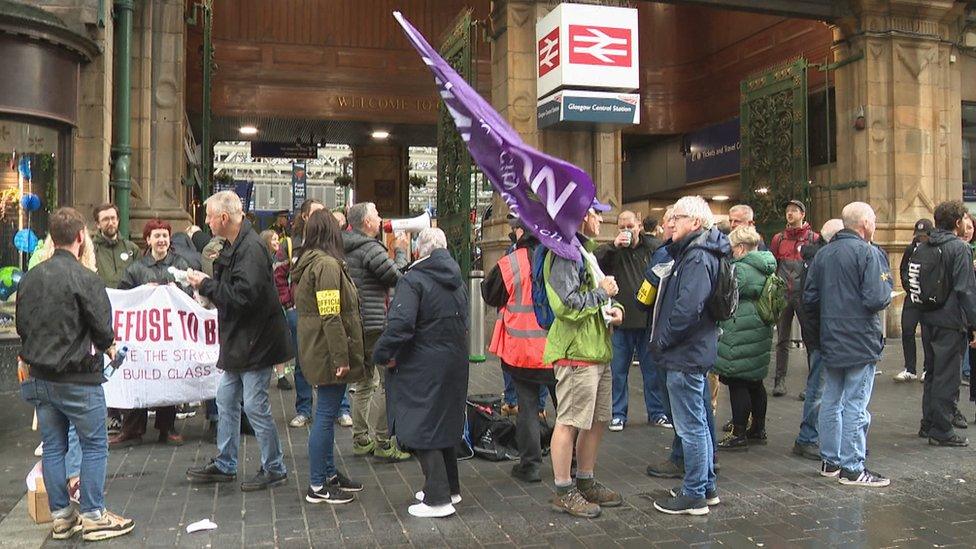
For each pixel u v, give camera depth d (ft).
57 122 27.89
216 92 53.93
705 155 60.13
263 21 55.01
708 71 61.16
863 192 46.96
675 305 14.84
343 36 56.54
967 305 20.30
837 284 17.35
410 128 61.11
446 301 15.05
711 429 16.25
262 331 16.38
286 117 55.67
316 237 16.21
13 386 27.04
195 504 15.81
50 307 13.14
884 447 20.85
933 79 47.65
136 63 33.55
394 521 14.88
